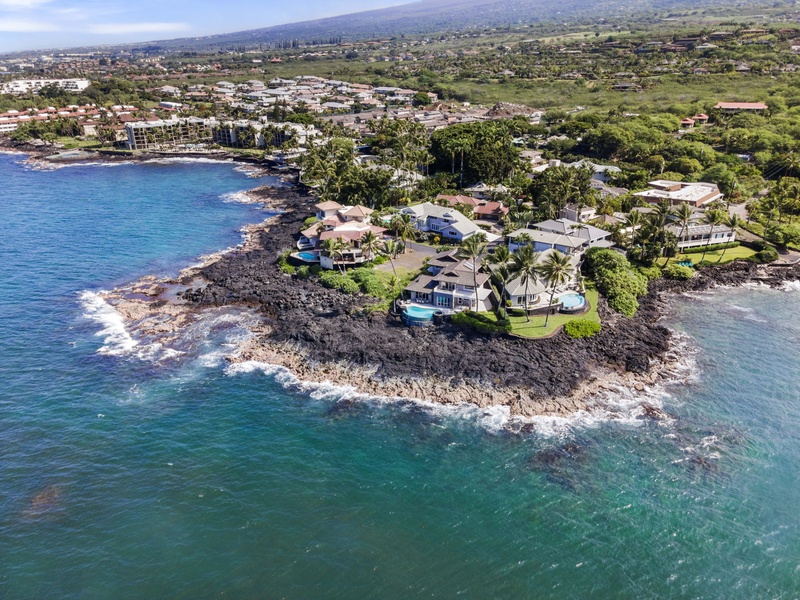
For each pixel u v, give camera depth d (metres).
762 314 106.06
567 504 63.69
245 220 170.75
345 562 56.50
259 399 81.88
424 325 97.56
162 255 139.62
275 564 56.16
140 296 115.38
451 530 60.28
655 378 85.88
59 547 57.72
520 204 159.88
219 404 80.81
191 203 190.62
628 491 65.31
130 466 68.81
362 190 164.62
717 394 82.25
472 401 80.62
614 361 89.44
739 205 164.75
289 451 71.62
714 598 53.22
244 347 95.44
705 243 132.38
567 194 142.00
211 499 63.97
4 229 159.38
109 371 88.69
